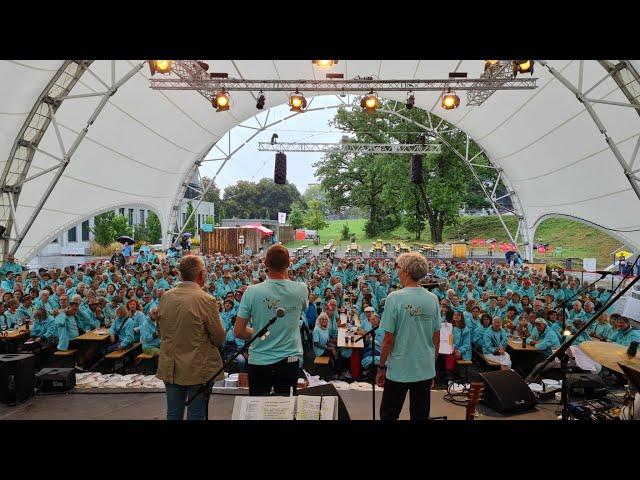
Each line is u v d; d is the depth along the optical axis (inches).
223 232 1512.1
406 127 1433.3
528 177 853.2
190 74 494.9
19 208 630.5
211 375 134.8
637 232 690.2
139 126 723.4
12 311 381.4
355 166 1962.4
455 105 505.0
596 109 576.4
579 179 718.5
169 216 999.6
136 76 614.2
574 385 248.5
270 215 3218.5
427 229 1957.4
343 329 390.3
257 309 138.5
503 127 778.8
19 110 514.0
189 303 132.7
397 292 139.9
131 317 368.2
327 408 124.9
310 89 519.8
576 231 1612.9
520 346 354.0
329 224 2915.8
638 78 437.7
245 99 798.5
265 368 138.2
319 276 572.7
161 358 134.0
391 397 137.8
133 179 832.3
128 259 1016.9
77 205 744.3
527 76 582.6
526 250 927.0
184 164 941.8
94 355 366.6
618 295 138.7
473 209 2116.1
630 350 151.5
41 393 237.3
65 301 381.1
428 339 138.4
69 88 528.1
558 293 554.6
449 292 454.3
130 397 231.0
